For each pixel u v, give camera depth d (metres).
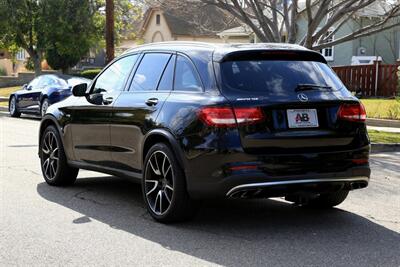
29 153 11.77
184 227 6.28
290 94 5.95
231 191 5.73
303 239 5.88
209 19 18.84
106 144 7.35
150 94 6.74
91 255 5.33
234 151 5.69
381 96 25.36
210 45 6.45
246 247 5.58
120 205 7.31
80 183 8.75
